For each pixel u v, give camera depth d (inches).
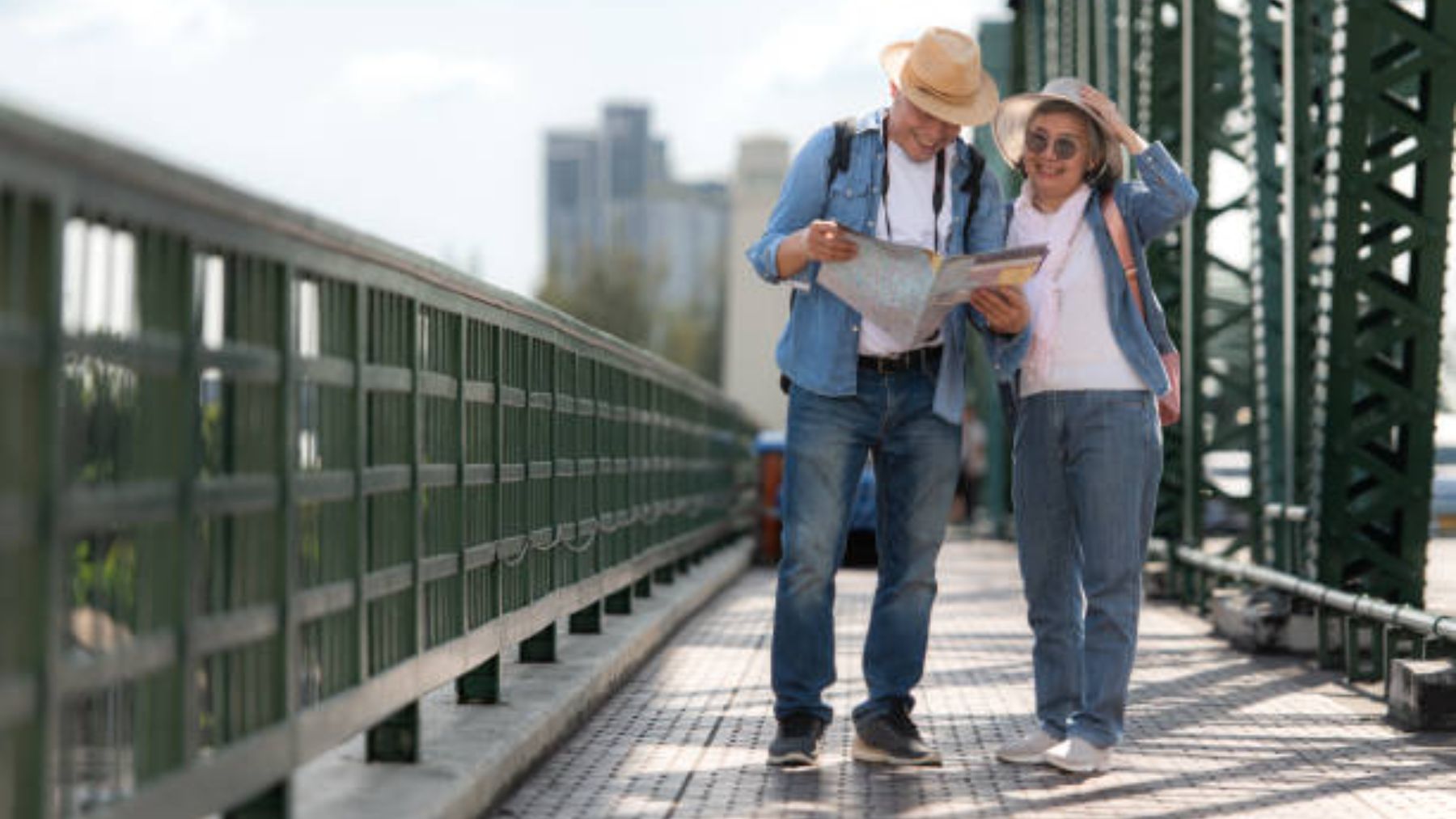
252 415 158.2
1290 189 457.1
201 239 144.5
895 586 242.2
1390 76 366.6
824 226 220.2
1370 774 244.8
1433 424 375.6
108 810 128.1
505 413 271.9
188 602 142.6
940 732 277.3
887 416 237.5
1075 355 238.5
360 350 187.6
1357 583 384.5
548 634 310.0
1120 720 240.5
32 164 115.3
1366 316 382.3
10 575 117.6
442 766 205.6
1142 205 239.6
